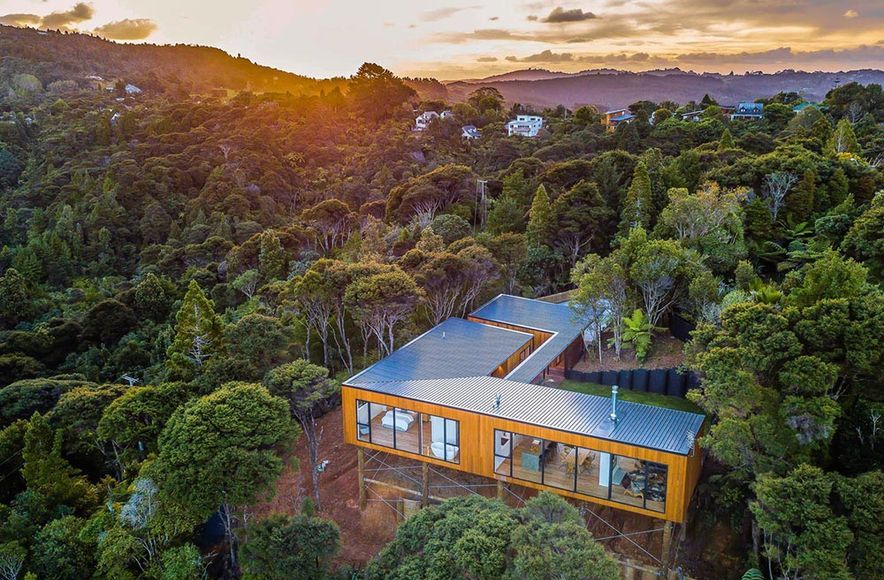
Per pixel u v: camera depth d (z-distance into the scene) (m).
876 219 29.12
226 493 20.12
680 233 35.16
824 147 52.75
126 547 20.58
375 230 50.28
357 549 23.30
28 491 23.73
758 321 18.39
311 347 35.06
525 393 23.50
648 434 20.03
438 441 23.30
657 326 32.56
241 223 75.00
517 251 40.06
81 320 49.28
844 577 13.91
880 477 14.95
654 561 20.41
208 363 27.52
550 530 15.14
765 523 15.37
